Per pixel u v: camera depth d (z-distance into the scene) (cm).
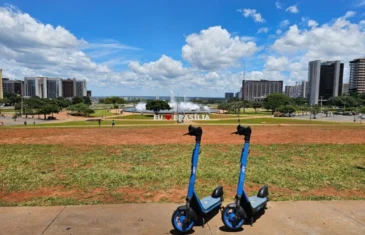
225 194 596
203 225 405
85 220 420
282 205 498
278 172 830
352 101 11512
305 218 437
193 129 382
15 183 697
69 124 4841
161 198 564
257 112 10825
